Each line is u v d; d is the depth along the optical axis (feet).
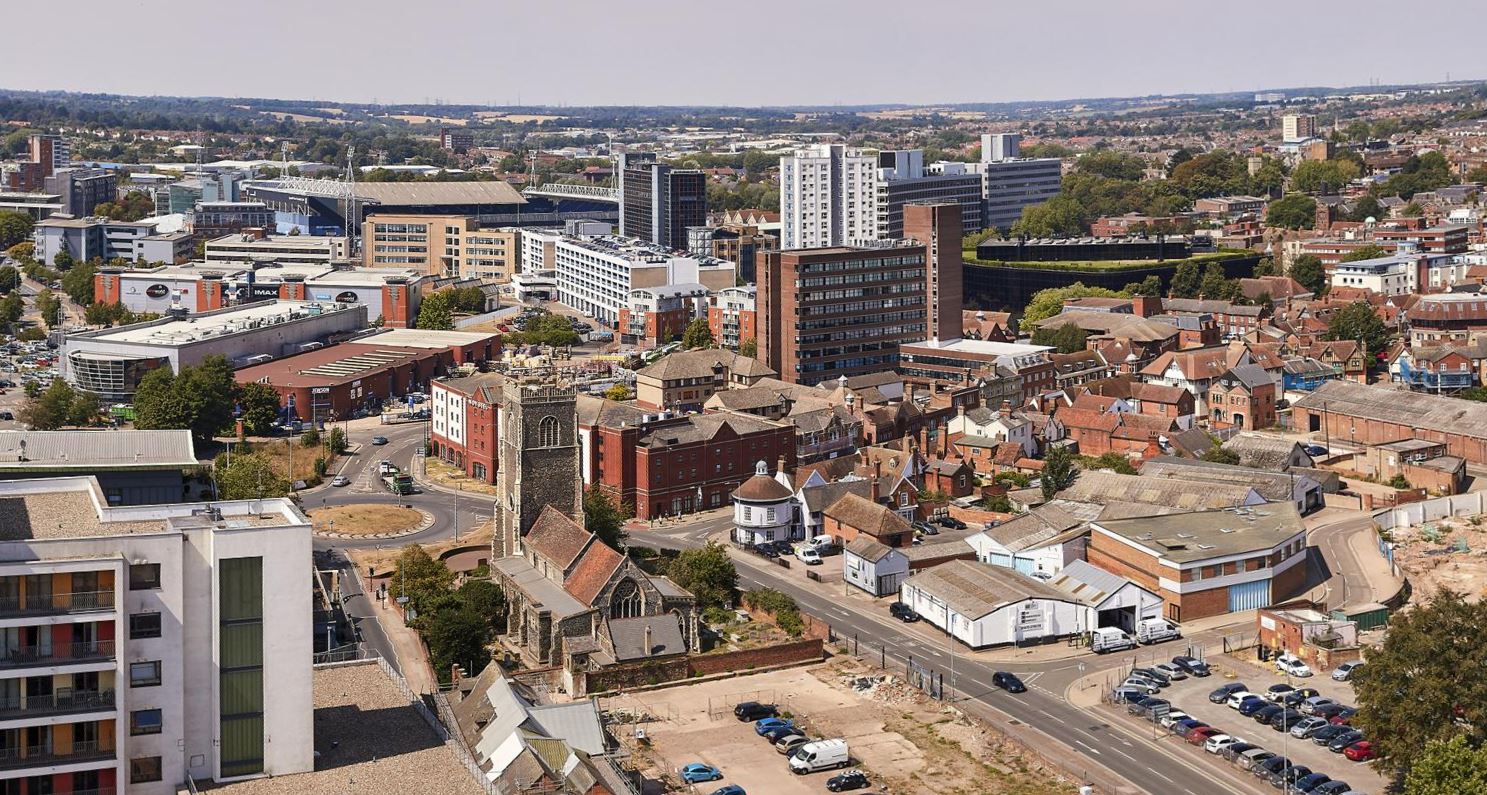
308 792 535.19
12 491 610.24
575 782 597.11
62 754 518.78
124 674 522.06
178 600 531.50
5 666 510.17
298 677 549.54
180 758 536.42
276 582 544.62
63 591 516.73
